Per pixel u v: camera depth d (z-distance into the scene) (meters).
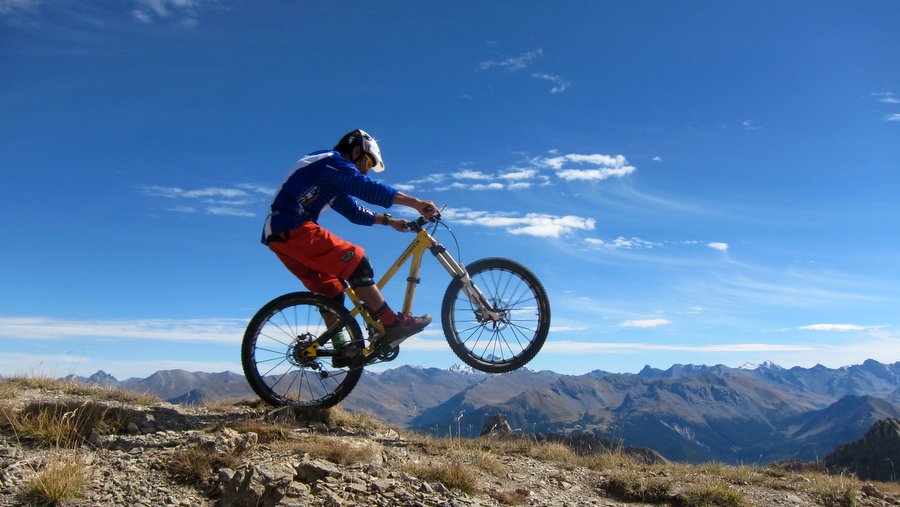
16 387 8.37
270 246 6.99
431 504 5.16
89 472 5.29
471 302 7.41
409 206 7.04
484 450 8.51
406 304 7.27
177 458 5.67
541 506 6.03
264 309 7.16
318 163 6.83
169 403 8.32
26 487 4.96
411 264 7.32
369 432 7.93
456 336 7.43
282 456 5.85
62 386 8.80
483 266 7.55
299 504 4.75
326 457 6.04
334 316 7.30
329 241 6.86
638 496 7.25
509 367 7.39
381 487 5.29
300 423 7.51
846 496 8.14
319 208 7.04
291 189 6.81
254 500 4.85
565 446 9.43
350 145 7.33
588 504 6.51
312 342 7.11
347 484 5.27
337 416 8.02
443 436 8.92
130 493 5.05
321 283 7.30
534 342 7.41
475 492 6.03
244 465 5.48
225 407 8.07
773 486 8.59
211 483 5.36
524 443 9.07
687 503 7.11
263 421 7.08
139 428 6.69
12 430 6.17
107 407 6.88
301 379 7.32
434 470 6.10
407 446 7.66
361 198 6.86
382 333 7.06
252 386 7.19
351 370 7.27
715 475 8.91
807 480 9.20
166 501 4.99
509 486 6.77
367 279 6.99
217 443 5.89
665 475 8.38
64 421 6.34
